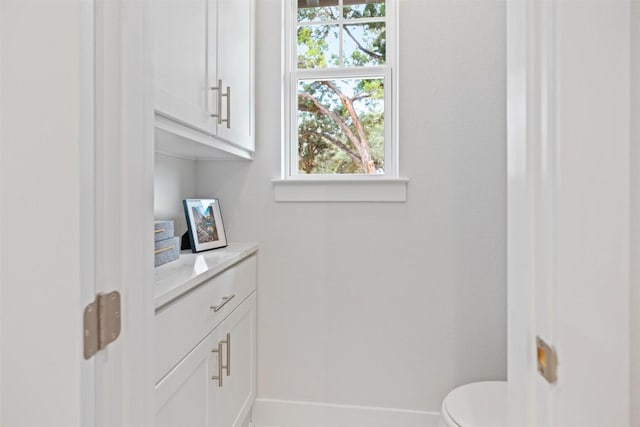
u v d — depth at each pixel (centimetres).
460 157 178
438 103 179
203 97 131
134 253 63
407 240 183
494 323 178
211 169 194
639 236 48
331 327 189
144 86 66
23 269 52
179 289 104
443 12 178
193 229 162
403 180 179
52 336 51
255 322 190
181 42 116
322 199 187
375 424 186
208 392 129
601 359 47
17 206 52
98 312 55
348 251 187
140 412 65
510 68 60
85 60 52
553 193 49
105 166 56
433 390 183
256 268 191
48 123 51
